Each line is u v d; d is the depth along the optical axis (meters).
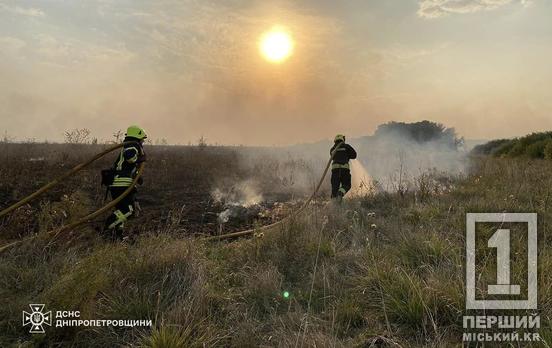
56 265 4.19
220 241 5.84
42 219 5.83
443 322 3.22
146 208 8.02
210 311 3.50
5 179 9.62
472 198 7.56
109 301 3.55
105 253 4.20
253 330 3.18
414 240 4.85
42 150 17.50
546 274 3.70
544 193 7.35
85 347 3.05
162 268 4.14
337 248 5.07
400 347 2.79
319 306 3.67
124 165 5.89
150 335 3.08
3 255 4.50
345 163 9.09
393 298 3.49
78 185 9.60
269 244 5.18
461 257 4.36
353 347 2.90
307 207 7.62
